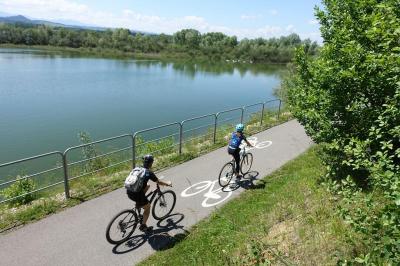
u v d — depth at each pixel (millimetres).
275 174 11797
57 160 18844
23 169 17016
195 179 11312
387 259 4070
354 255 5355
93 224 8375
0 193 10172
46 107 33375
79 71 60969
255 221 7973
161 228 8305
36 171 17188
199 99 41281
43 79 49438
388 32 5473
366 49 7035
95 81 50750
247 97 43938
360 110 7398
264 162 12984
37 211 8742
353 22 7336
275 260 5934
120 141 22078
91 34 115250
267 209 8484
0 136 23984
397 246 3807
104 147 20125
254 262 5996
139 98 40250
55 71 58625
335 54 7984
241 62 111188
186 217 8844
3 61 68938
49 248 7352
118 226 7488
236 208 9234
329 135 7949
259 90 50688
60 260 7000
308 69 9375
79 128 26703
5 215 8484
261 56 111250
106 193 10016
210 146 14781
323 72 8070
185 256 7172
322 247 5930
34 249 7293
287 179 11031
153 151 13438
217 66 92750
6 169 17500
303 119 9328
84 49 108438
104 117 30531
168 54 112500
